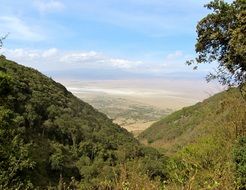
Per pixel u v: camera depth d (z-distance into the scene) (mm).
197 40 22219
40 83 59812
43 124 46312
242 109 15141
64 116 53656
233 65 20875
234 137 13672
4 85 11375
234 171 9977
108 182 5789
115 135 60469
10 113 10898
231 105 16641
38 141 41250
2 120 10406
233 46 19781
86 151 46500
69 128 50156
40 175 27375
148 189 5668
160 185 6215
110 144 53812
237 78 20781
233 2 21016
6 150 9656
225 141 13391
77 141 48906
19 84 47219
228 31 20922
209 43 21969
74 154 44531
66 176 37406
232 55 20656
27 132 39938
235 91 19422
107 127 63719
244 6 20469
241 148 11211
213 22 21500
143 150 37031
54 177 35281
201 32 21953
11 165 9383
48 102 53000
